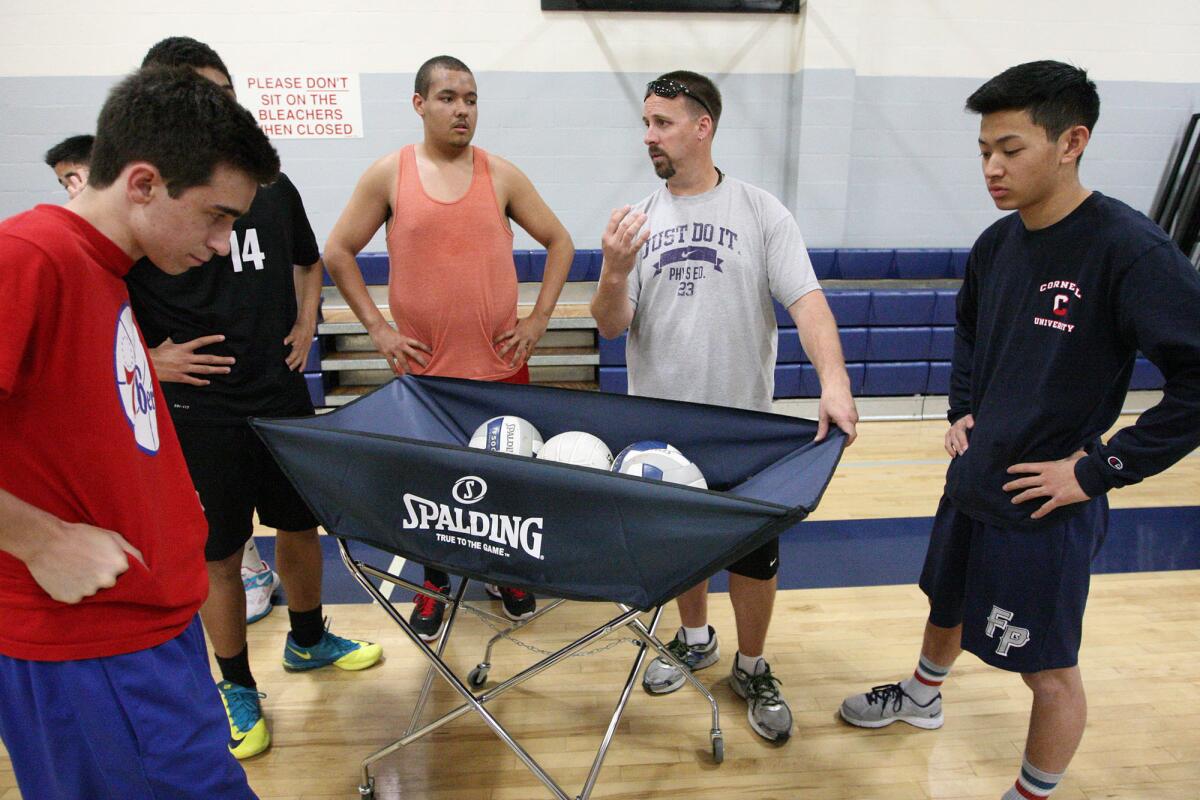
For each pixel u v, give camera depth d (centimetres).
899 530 285
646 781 164
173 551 106
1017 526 134
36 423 87
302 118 396
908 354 401
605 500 110
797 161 411
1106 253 118
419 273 195
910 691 180
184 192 89
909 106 414
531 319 211
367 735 179
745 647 183
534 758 171
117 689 98
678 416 154
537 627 223
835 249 411
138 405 101
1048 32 406
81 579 88
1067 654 135
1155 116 421
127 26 375
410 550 127
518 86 401
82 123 384
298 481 131
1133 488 321
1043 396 128
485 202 195
